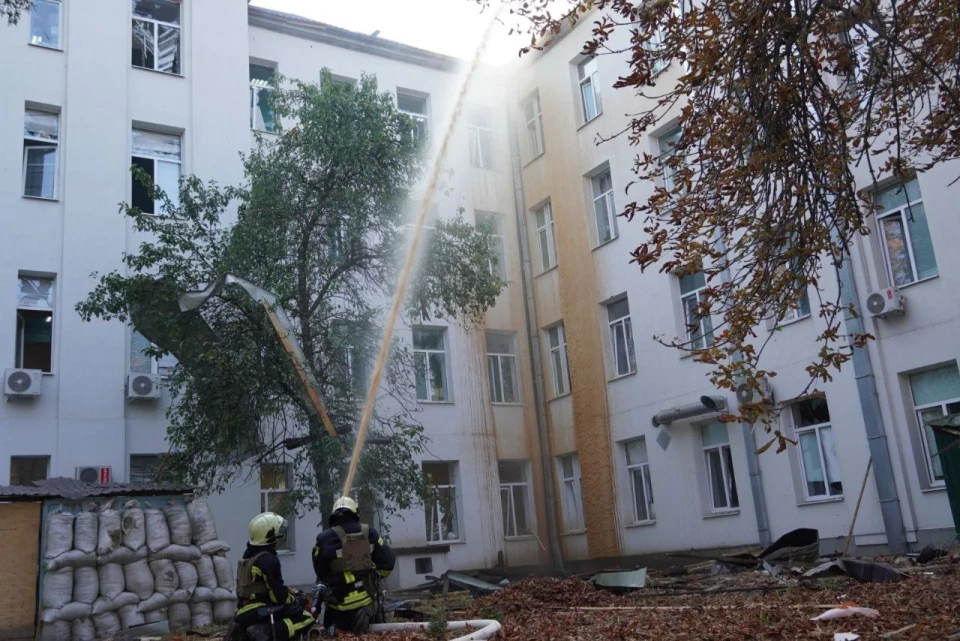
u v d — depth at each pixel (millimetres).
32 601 12141
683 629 8414
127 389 19953
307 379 16203
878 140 18141
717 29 8891
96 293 17047
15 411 18844
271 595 8008
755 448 20609
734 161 9383
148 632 12391
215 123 22781
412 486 17719
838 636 7273
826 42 9961
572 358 25812
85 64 21328
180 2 23375
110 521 12703
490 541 24922
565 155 26875
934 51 10508
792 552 16547
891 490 17641
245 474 20625
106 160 21047
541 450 26250
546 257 27844
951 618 7695
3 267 19438
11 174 20000
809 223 9320
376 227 18406
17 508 12422
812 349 19516
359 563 9352
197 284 17391
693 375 22250
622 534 23969
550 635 8508
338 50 26734
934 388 17609
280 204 17469
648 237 23594
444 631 8711
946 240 17297
